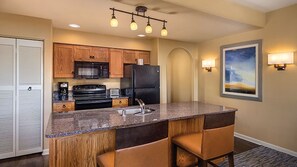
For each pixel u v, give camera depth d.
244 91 3.61
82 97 3.85
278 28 3.01
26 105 2.89
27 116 2.90
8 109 2.78
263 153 2.96
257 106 3.39
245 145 3.31
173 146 2.20
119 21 3.03
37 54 2.95
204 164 1.78
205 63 4.41
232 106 3.88
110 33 3.90
